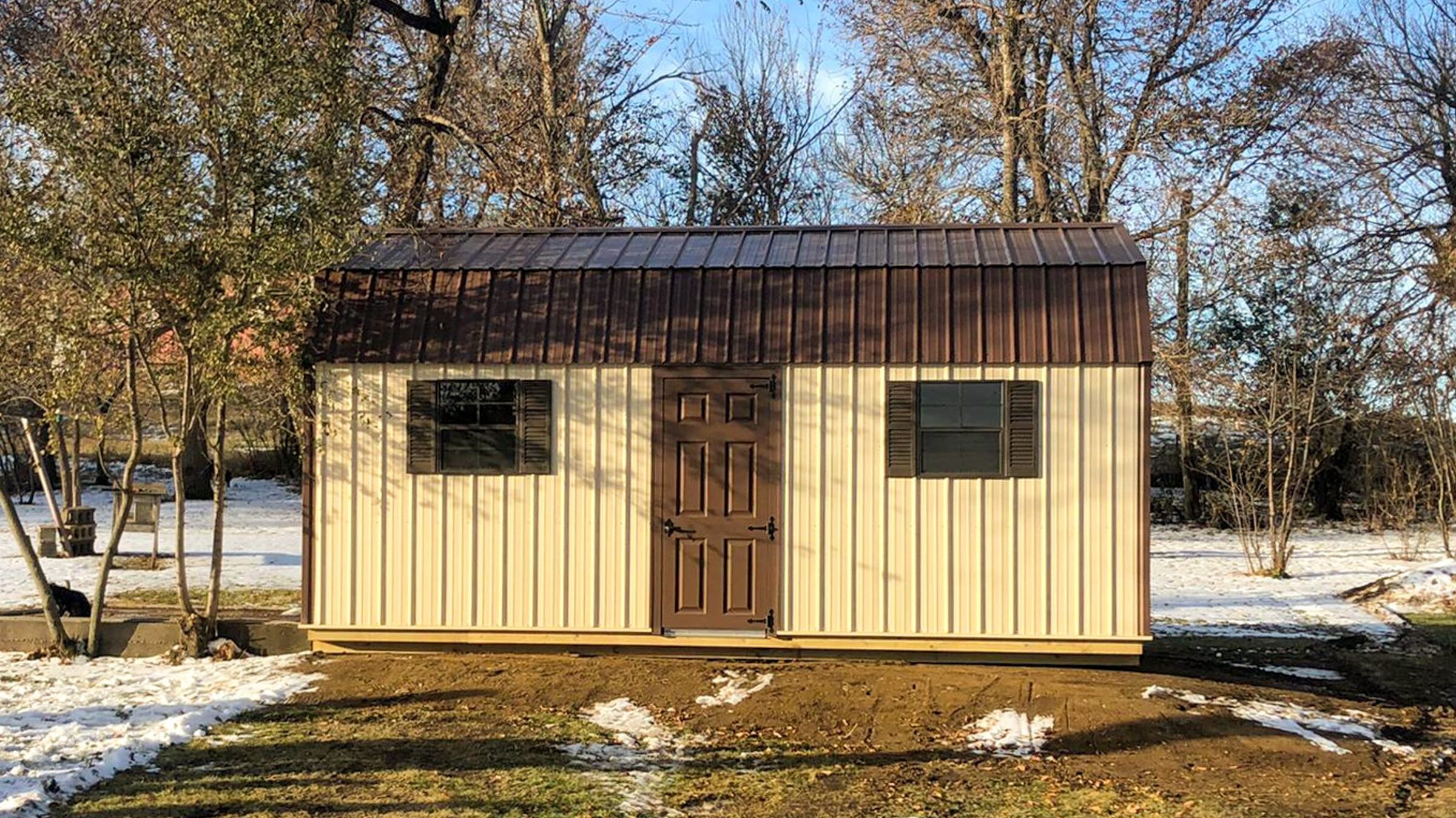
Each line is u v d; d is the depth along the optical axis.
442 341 9.62
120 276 8.70
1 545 18.20
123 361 10.15
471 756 7.16
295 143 9.05
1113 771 7.07
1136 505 9.04
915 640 9.20
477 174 16.78
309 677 9.06
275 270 8.78
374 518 9.69
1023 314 9.20
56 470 28.11
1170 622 13.08
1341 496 27.00
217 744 7.34
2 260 8.80
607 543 9.51
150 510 16.23
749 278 9.65
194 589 13.84
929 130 22.20
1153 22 21.23
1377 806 6.49
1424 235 23.44
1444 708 8.96
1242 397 21.58
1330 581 16.67
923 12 21.47
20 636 10.11
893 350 9.21
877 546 9.25
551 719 8.01
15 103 8.41
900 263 9.57
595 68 21.08
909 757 7.31
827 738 7.70
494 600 9.58
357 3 12.51
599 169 20.70
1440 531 21.20
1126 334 9.06
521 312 9.70
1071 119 21.94
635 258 10.02
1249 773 7.06
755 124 26.77
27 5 12.73
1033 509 9.12
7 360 9.10
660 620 9.42
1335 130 23.05
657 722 8.01
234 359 9.23
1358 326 23.31
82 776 6.49
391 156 11.48
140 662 9.69
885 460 9.23
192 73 8.70
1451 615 13.48
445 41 16.64
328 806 6.15
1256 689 9.06
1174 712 8.09
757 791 6.62
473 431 9.64
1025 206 22.75
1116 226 10.38
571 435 9.56
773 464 9.34
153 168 8.63
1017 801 6.51
